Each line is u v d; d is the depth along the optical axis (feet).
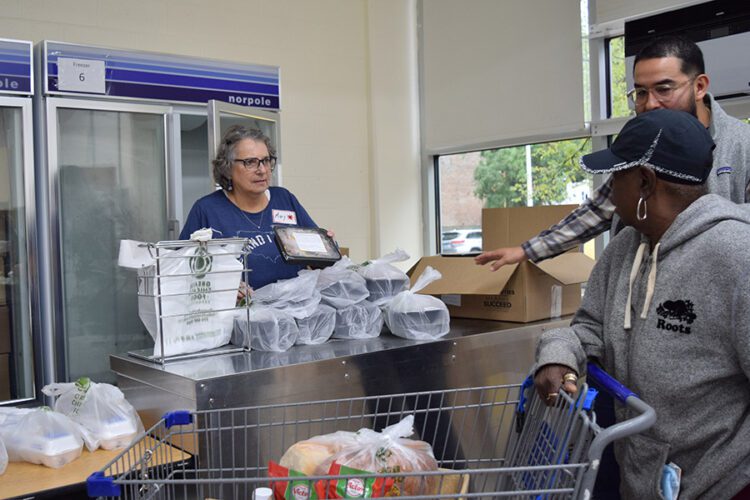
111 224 10.88
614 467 4.80
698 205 3.78
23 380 10.05
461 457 6.69
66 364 10.31
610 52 13.01
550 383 3.97
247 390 5.45
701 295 3.67
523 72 14.15
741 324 3.50
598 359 4.48
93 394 5.61
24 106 9.83
